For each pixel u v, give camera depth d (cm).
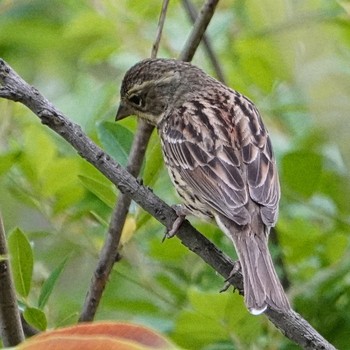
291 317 858
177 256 1198
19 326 870
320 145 1273
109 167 910
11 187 1201
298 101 1327
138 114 1185
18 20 1520
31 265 965
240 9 1414
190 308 1128
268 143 1037
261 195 965
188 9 1302
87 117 1315
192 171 1021
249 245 919
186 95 1134
